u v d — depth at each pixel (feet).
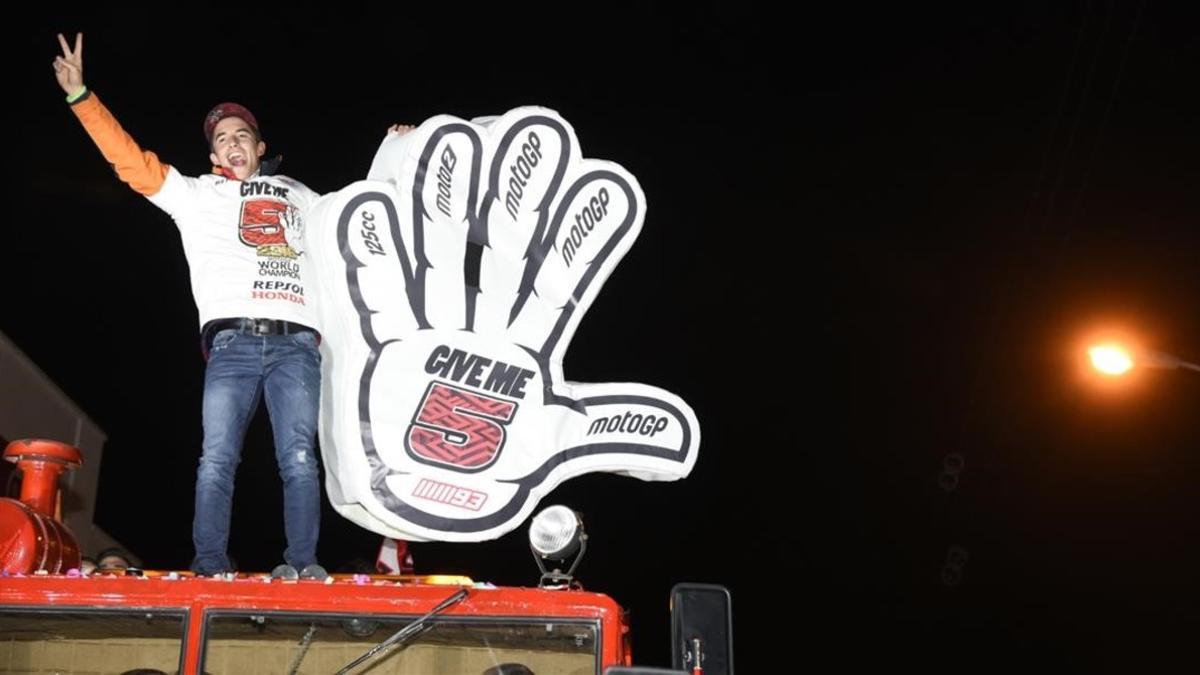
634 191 22.81
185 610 17.60
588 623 17.84
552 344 21.86
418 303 21.26
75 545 20.52
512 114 22.35
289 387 21.57
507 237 21.99
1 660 17.57
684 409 22.09
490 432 21.12
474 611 17.79
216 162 23.11
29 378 48.29
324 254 21.04
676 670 14.43
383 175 22.27
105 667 17.75
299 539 20.94
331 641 17.79
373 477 20.44
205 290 21.94
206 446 21.25
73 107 21.36
